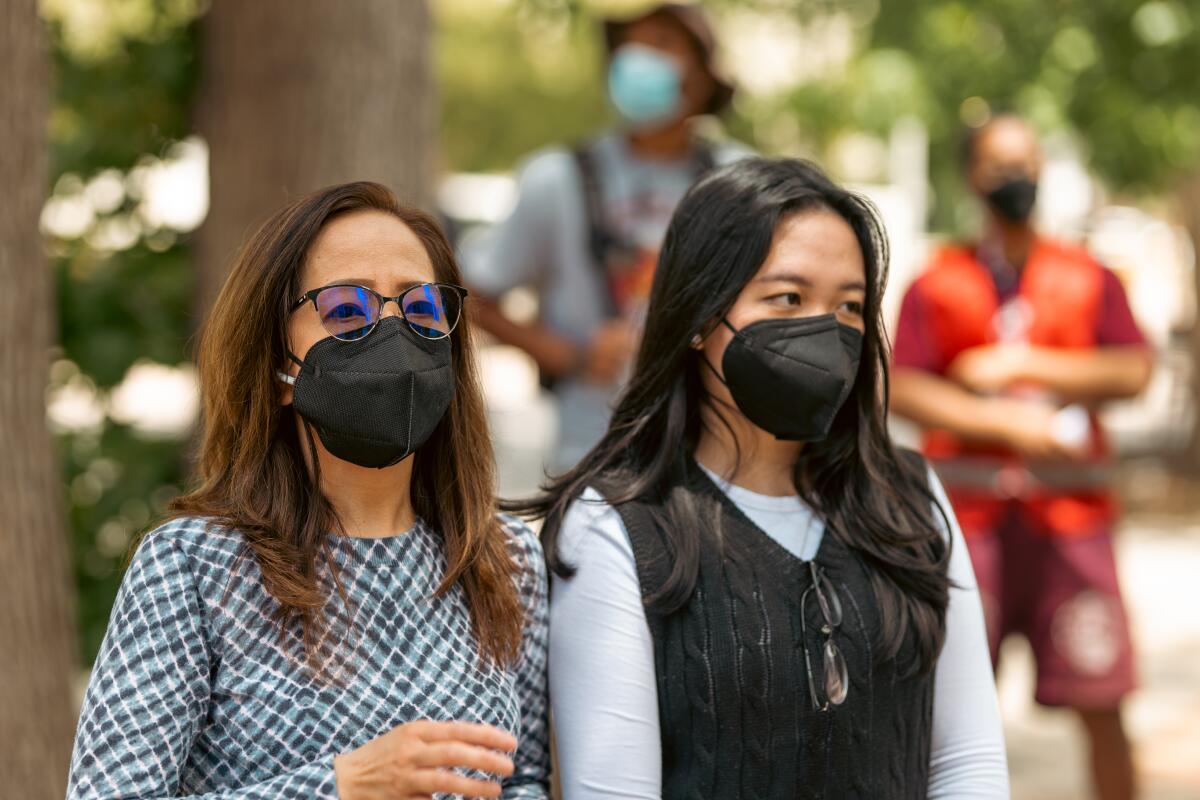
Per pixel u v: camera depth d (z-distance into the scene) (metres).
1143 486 20.91
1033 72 16.58
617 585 3.89
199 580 3.34
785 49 18.50
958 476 7.57
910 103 16.67
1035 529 7.50
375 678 3.41
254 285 3.50
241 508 3.44
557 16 12.90
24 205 5.25
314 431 3.51
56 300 7.69
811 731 3.80
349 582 3.47
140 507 7.72
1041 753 9.95
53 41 7.66
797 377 3.88
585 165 7.72
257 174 7.16
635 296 7.64
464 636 3.59
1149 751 9.99
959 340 7.62
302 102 7.07
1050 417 7.45
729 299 3.96
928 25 16.64
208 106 7.38
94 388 7.77
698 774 3.81
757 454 4.11
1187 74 16.72
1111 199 20.31
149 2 7.61
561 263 7.76
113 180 7.84
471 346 3.76
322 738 3.32
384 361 3.40
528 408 26.72
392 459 3.45
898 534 4.03
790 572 3.94
